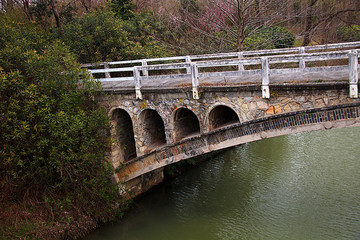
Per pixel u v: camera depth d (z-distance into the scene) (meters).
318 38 24.25
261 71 8.95
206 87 10.05
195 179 15.57
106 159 12.28
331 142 18.25
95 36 16.52
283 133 9.22
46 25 20.78
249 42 18.50
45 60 10.94
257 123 9.58
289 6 21.69
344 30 22.00
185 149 11.31
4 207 10.37
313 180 14.15
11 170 10.02
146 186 14.66
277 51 12.27
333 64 18.80
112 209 12.12
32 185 10.85
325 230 10.75
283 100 8.95
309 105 8.60
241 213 12.30
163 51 18.72
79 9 25.75
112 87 12.59
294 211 12.04
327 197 12.69
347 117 8.14
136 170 12.69
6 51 10.50
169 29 22.92
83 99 11.84
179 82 11.88
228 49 18.14
